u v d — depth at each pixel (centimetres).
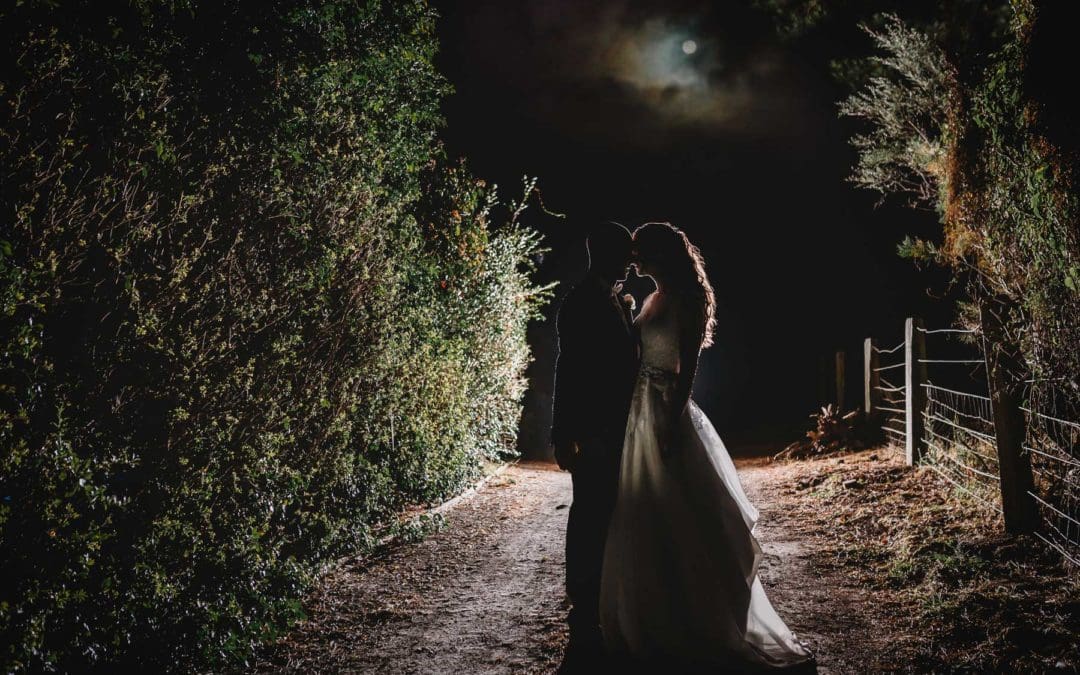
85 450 350
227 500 445
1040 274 514
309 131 553
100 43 382
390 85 704
